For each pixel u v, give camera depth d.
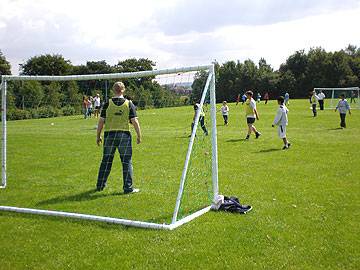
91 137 17.62
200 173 9.43
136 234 5.59
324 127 19.67
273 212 6.37
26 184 8.91
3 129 8.80
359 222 5.81
